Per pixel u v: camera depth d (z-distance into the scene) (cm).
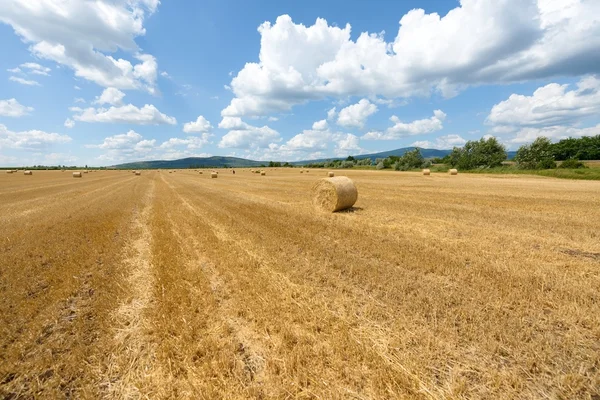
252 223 1112
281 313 452
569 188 2255
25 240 903
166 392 310
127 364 356
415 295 505
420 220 1145
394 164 7544
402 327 408
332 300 492
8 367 345
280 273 612
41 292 546
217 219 1214
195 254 766
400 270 611
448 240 844
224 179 4525
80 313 472
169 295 519
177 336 405
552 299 474
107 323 435
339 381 319
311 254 728
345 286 539
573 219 1105
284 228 1017
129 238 947
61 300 511
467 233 925
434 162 9206
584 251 733
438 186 2617
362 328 410
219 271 636
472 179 3522
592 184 2605
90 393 310
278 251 760
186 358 357
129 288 559
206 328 424
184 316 448
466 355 351
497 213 1254
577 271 597
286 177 4962
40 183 3728
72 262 701
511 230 960
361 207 1512
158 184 3466
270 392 308
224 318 449
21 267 671
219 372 331
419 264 637
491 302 469
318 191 1465
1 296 532
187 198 2003
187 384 319
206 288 546
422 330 397
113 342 392
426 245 789
